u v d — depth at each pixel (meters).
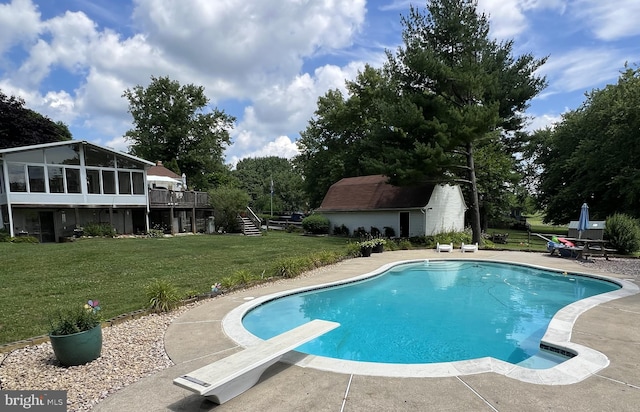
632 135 22.06
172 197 26.81
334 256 14.43
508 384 3.93
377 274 12.03
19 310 7.41
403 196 24.41
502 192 27.08
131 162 24.36
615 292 8.40
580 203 27.42
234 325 6.31
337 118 36.50
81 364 4.70
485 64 19.50
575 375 4.13
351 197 27.84
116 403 3.68
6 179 19.22
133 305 7.80
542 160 35.69
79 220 22.92
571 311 6.83
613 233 14.95
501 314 8.15
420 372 4.25
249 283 9.74
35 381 4.24
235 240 22.67
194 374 3.50
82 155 21.92
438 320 7.78
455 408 3.44
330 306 9.00
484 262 14.44
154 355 5.00
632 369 4.29
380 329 7.21
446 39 20.03
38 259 13.76
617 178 22.19
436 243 19.91
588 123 26.42
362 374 4.22
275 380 4.10
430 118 19.25
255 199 72.94
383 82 32.78
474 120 17.11
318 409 3.46
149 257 14.90
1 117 30.20
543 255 15.65
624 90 23.44
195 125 43.00
